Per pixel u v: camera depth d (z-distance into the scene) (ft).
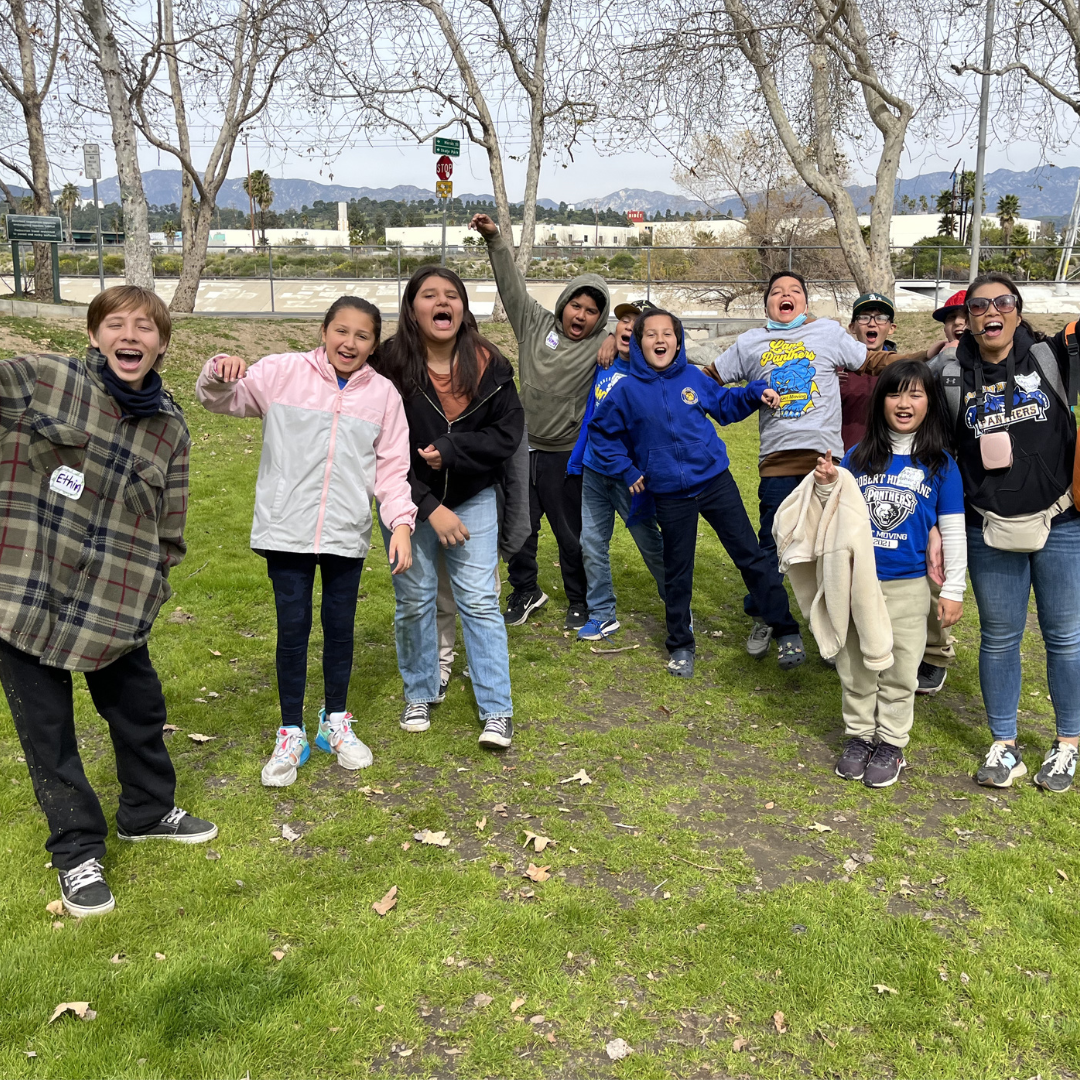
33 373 9.27
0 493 9.21
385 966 8.89
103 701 10.31
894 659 12.78
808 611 13.52
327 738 13.07
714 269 84.58
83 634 9.41
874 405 12.76
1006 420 12.01
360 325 11.77
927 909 10.07
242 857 10.68
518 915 9.68
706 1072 7.82
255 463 33.65
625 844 11.16
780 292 16.62
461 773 12.88
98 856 9.91
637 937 9.43
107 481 9.62
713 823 11.74
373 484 12.33
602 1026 8.29
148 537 10.00
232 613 18.97
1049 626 12.57
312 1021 8.20
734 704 15.57
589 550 17.99
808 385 16.35
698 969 8.96
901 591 12.71
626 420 15.80
